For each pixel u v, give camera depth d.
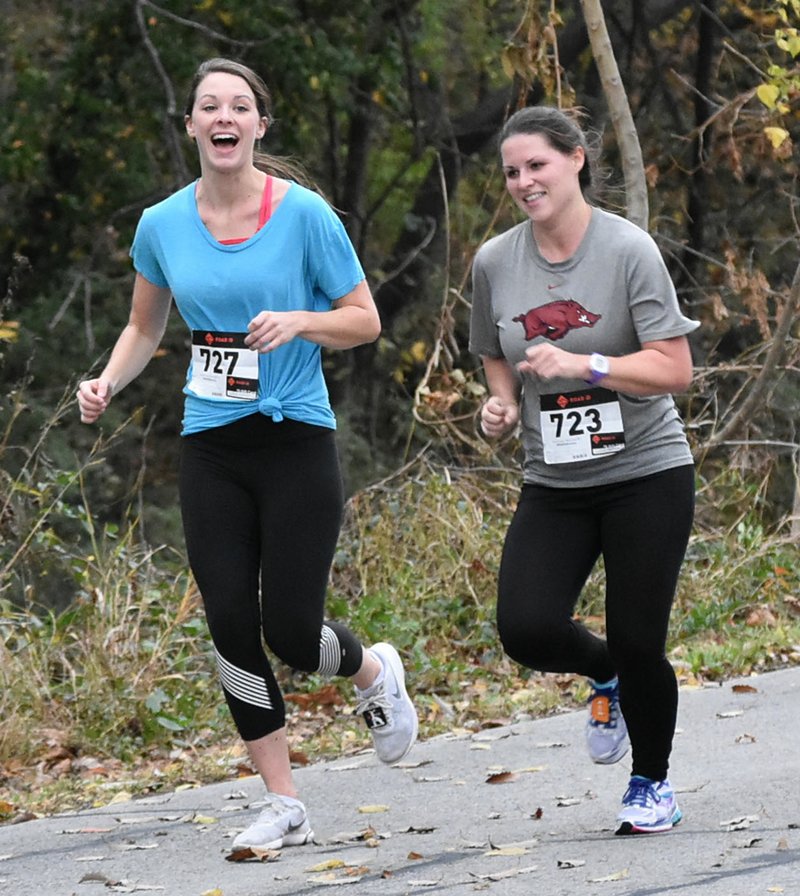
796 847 15.41
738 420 36.19
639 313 15.38
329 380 61.22
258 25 54.22
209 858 16.64
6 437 29.42
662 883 14.36
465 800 18.70
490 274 16.08
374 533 32.00
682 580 32.28
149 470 59.59
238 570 16.08
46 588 30.55
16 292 61.56
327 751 22.83
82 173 60.59
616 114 35.47
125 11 55.81
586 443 15.59
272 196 16.12
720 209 55.50
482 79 67.38
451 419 34.84
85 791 21.53
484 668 28.17
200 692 26.44
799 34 36.25
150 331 17.28
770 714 22.44
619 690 16.16
